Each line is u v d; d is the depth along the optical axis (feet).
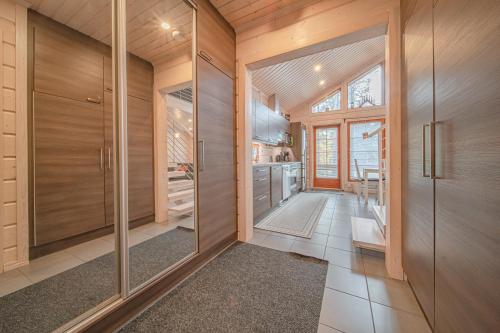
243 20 6.48
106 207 6.96
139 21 6.06
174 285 4.46
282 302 3.91
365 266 5.24
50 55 5.65
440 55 2.67
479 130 1.92
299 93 16.84
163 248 6.33
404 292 4.18
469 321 2.06
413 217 3.78
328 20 5.31
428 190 3.08
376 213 7.14
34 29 5.33
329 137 18.17
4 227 4.80
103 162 6.88
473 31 2.00
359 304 3.84
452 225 2.41
